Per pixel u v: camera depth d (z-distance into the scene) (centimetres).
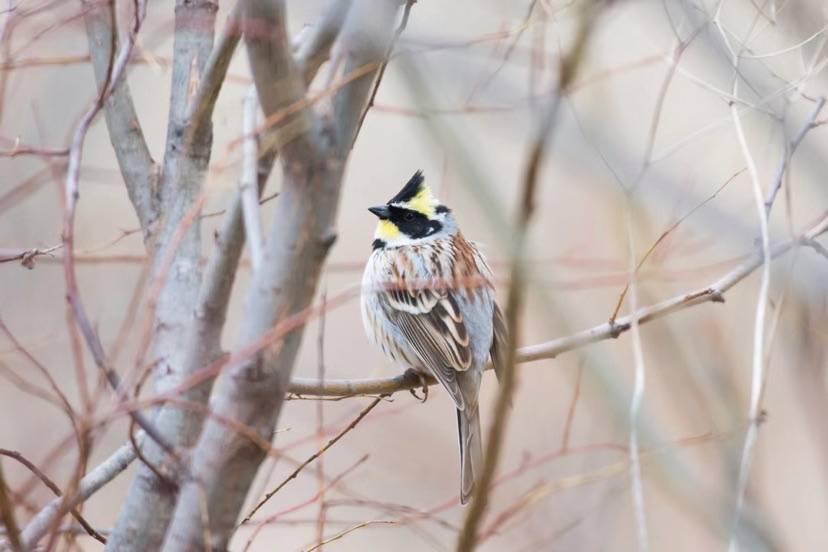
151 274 998
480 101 934
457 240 1527
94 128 1582
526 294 600
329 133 683
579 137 945
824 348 936
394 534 1608
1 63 1011
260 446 698
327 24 703
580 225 1496
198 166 1021
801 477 1332
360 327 1927
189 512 708
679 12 1025
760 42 1014
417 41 891
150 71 1573
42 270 1605
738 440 847
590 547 1394
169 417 864
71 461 1446
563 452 1059
